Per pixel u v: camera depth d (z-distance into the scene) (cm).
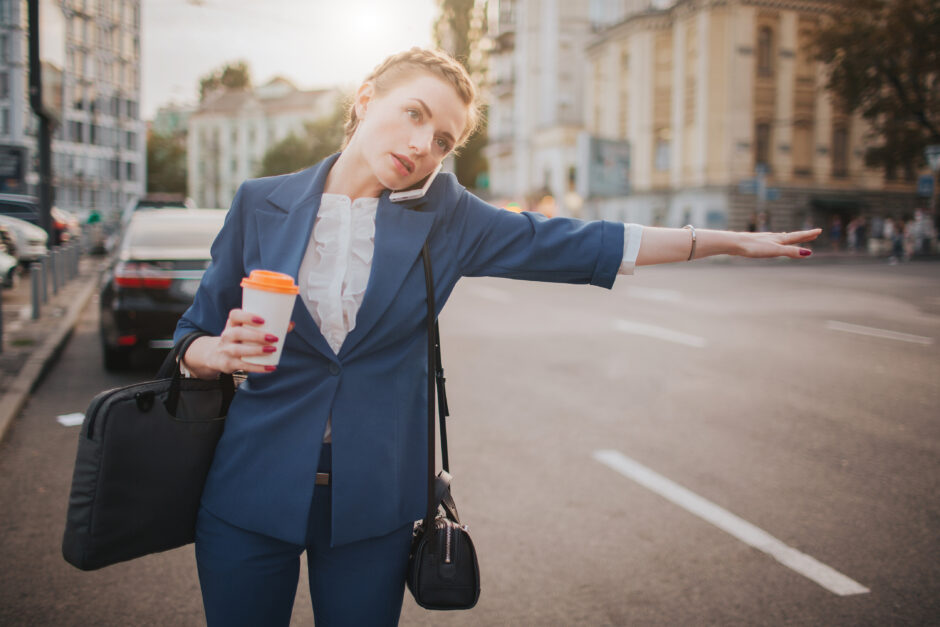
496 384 692
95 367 748
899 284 1836
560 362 801
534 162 4756
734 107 3391
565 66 4691
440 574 154
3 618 282
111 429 143
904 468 468
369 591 151
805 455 493
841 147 3672
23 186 2003
